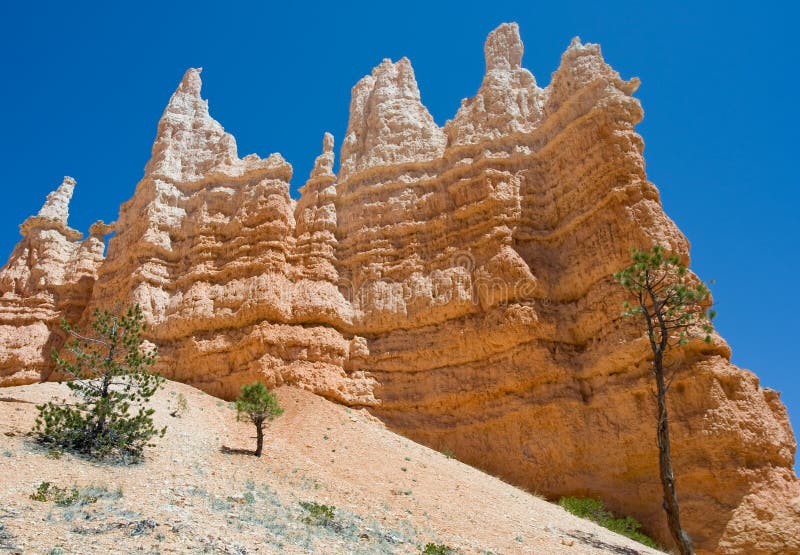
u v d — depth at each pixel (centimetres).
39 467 1323
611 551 1508
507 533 1485
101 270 3397
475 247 2786
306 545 1124
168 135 3566
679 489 2009
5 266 3738
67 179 4091
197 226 3175
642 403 2167
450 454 2425
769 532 1819
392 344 2800
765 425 2000
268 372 2634
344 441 2119
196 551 964
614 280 2394
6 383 3238
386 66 3556
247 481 1541
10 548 844
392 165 3170
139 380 1780
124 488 1280
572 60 2966
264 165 3275
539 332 2491
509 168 2936
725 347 2130
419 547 1252
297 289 2928
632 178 2505
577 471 2239
